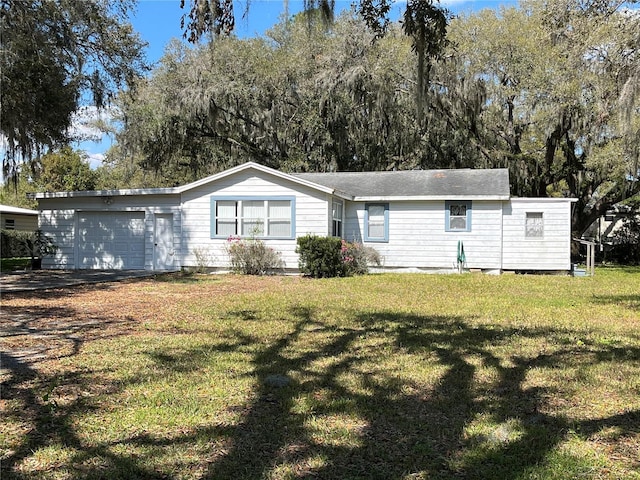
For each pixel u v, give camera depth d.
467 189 16.67
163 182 32.91
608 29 10.91
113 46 13.19
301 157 24.38
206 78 22.89
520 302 9.72
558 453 3.32
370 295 10.77
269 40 25.45
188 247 16.47
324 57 22.83
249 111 24.55
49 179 35.78
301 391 4.52
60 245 17.72
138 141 24.05
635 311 8.63
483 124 22.36
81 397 4.37
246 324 7.57
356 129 23.80
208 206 16.33
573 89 17.84
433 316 8.19
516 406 4.18
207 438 3.57
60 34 12.21
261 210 16.03
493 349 5.99
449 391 4.54
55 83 12.02
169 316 8.25
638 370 5.10
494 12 20.88
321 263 14.84
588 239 28.27
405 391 4.54
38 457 3.30
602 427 3.74
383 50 21.23
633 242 23.89
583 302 9.73
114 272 16.39
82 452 3.37
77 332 7.00
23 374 5.02
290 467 3.17
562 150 22.27
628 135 14.80
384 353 5.83
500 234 16.25
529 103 20.03
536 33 18.62
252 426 3.78
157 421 3.87
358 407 4.13
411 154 24.59
